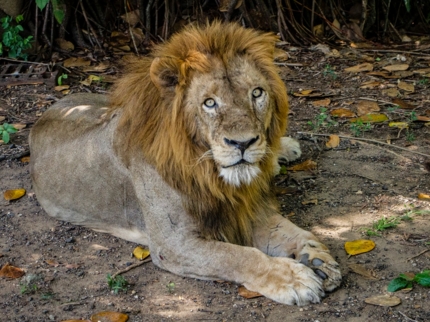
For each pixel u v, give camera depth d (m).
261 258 7.66
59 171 9.41
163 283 7.99
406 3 16.22
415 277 7.50
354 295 7.48
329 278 7.55
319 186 10.05
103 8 16.77
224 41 7.78
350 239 8.60
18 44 14.89
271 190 9.09
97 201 9.10
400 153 10.99
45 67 14.70
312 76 14.59
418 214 9.06
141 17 16.56
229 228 8.37
